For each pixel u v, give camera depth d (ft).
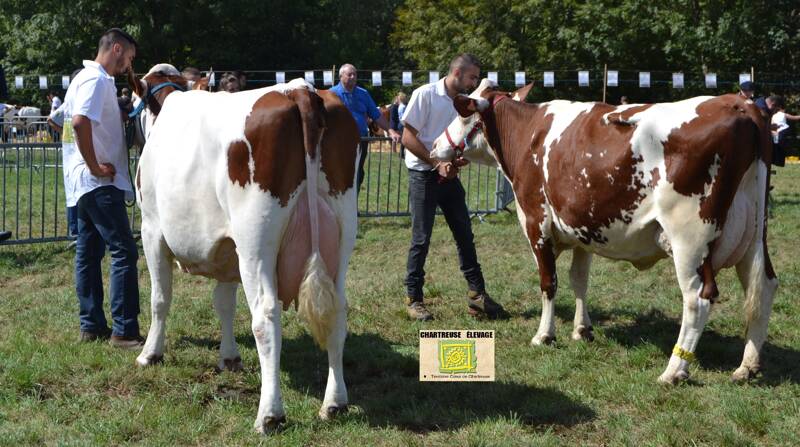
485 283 24.67
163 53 116.78
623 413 14.55
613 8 100.17
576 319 19.22
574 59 106.22
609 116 16.24
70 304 21.67
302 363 17.40
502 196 37.37
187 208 14.29
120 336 18.08
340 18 139.95
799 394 15.31
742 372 16.11
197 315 20.79
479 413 14.62
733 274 25.07
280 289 13.65
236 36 123.13
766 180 15.30
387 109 66.69
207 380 16.28
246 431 13.53
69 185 17.81
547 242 18.37
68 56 114.32
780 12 92.32
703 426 13.73
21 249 28.76
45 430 13.53
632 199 15.72
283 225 13.23
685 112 15.08
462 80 20.59
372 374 16.99
